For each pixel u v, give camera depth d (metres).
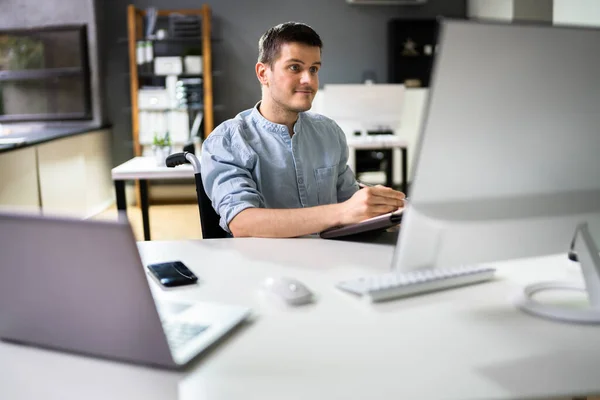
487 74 0.79
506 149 0.82
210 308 0.91
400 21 6.70
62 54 6.07
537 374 0.71
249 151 1.59
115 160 6.61
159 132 6.20
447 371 0.72
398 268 0.84
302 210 1.40
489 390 0.67
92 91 6.16
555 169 0.86
